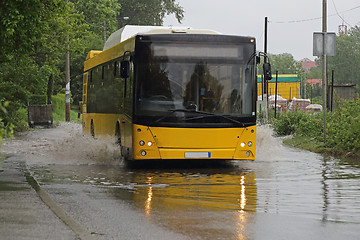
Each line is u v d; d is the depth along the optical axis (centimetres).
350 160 1752
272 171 1466
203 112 1542
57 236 661
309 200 988
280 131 2997
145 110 1527
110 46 2094
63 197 1016
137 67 1541
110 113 1894
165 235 703
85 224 770
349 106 2177
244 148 1564
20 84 3259
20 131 3272
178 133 1529
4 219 758
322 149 2033
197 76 1551
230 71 1568
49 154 1864
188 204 944
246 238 689
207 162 1705
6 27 1591
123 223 777
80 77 7738
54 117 5359
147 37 1545
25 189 1054
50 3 1906
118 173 1430
